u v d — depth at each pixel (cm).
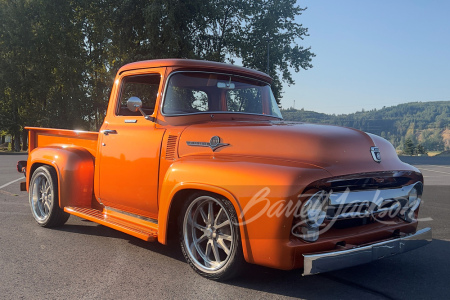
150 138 406
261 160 325
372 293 319
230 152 347
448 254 430
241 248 317
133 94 438
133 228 406
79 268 371
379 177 334
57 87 4091
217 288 325
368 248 312
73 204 495
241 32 3325
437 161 3031
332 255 293
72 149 516
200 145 366
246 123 383
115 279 344
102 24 3366
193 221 359
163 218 366
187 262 364
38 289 321
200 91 423
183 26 2998
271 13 3366
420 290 326
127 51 3056
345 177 309
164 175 385
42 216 538
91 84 3906
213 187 323
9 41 3812
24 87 3962
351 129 362
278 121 406
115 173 442
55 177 514
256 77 466
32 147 593
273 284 335
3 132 4825
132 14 2994
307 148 321
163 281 340
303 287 330
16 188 890
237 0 3288
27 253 416
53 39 3778
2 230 511
